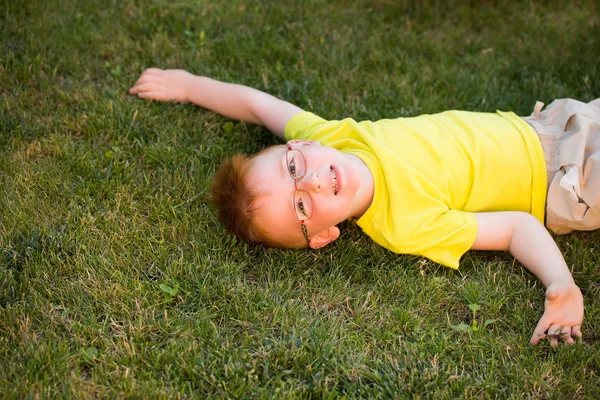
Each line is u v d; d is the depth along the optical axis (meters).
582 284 2.67
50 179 2.89
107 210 2.81
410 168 2.76
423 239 2.70
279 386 2.23
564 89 3.54
